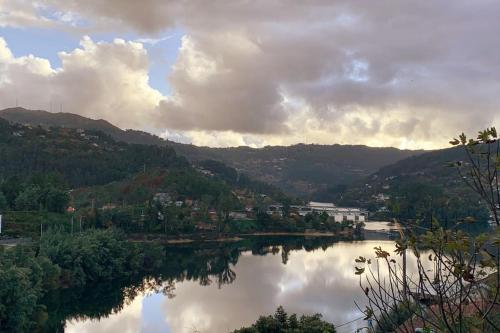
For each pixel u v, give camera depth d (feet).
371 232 577.02
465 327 19.36
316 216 590.55
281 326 125.49
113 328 191.31
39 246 261.44
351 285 264.93
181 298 239.71
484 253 18.15
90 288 259.60
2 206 377.09
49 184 426.92
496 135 19.15
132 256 305.12
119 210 447.42
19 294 168.25
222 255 395.75
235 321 197.36
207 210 538.88
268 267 333.62
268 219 567.18
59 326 191.83
